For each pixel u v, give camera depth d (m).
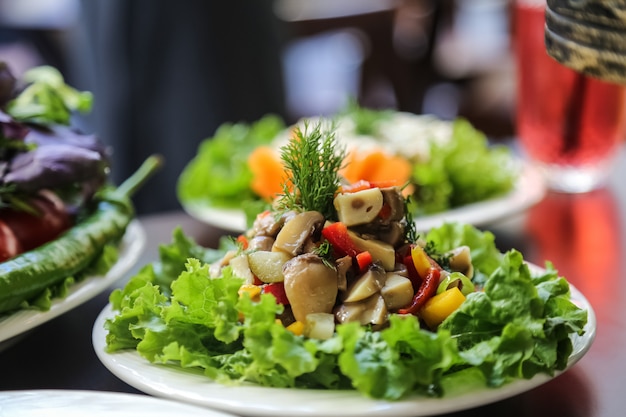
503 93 3.72
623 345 1.19
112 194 1.67
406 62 3.73
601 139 1.96
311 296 1.02
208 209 1.90
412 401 0.89
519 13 1.96
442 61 3.98
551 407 1.03
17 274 1.23
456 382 0.93
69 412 0.91
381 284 1.05
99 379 1.17
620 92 1.94
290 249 1.08
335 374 0.94
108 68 2.76
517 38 1.99
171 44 2.71
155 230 1.85
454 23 4.29
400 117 2.29
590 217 1.85
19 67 3.86
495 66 3.94
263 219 1.15
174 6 2.68
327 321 1.00
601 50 0.88
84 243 1.41
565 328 0.97
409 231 1.15
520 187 1.92
